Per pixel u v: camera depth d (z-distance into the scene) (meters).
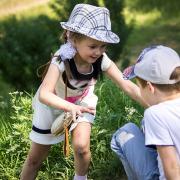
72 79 3.31
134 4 14.31
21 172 3.74
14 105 4.54
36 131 3.51
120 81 3.44
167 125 2.73
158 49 2.90
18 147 4.12
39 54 7.43
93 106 3.46
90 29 3.18
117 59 8.30
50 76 3.22
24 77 7.45
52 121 3.45
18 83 7.46
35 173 3.67
